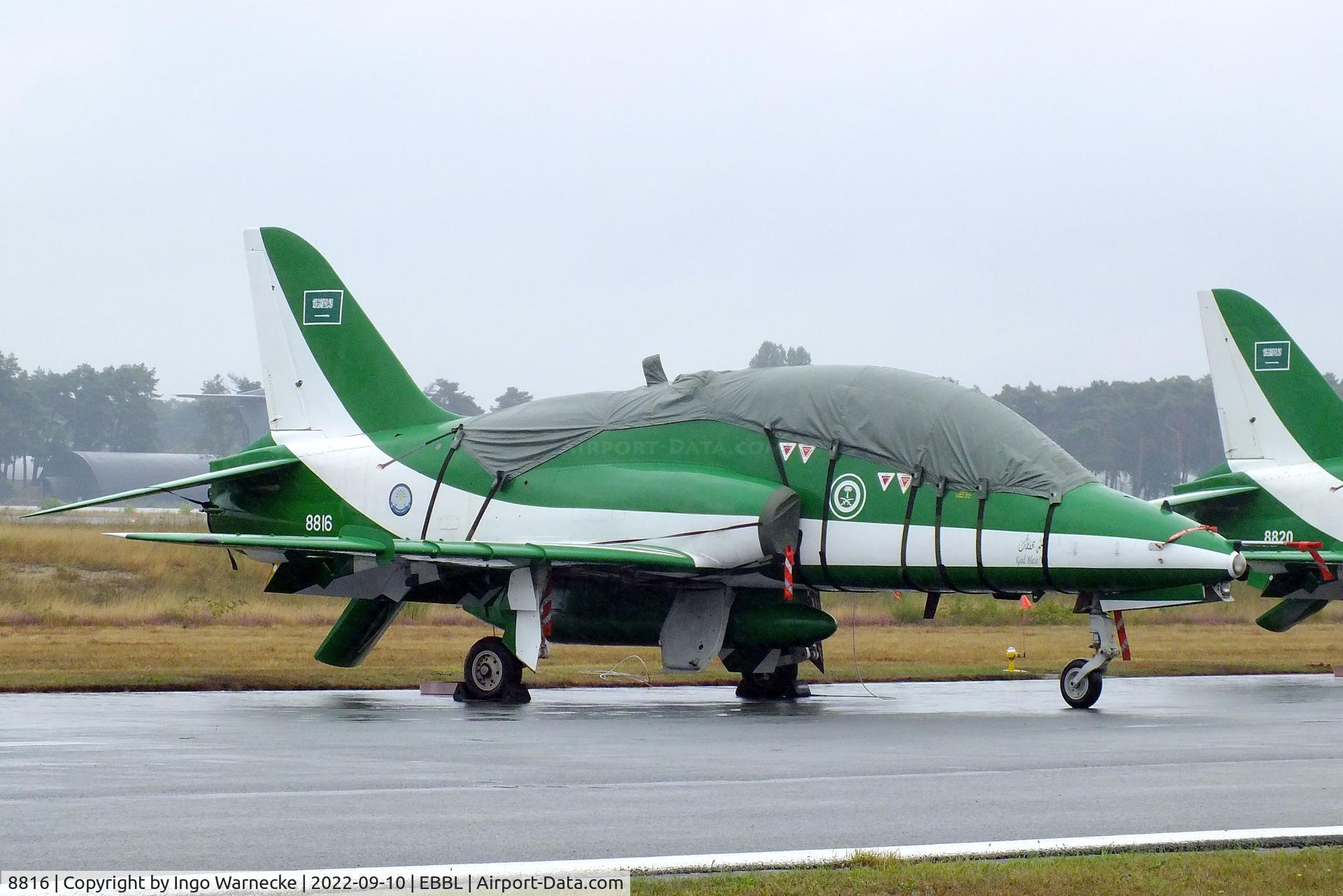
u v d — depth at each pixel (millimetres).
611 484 88875
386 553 76938
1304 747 56594
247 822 37406
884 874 31844
